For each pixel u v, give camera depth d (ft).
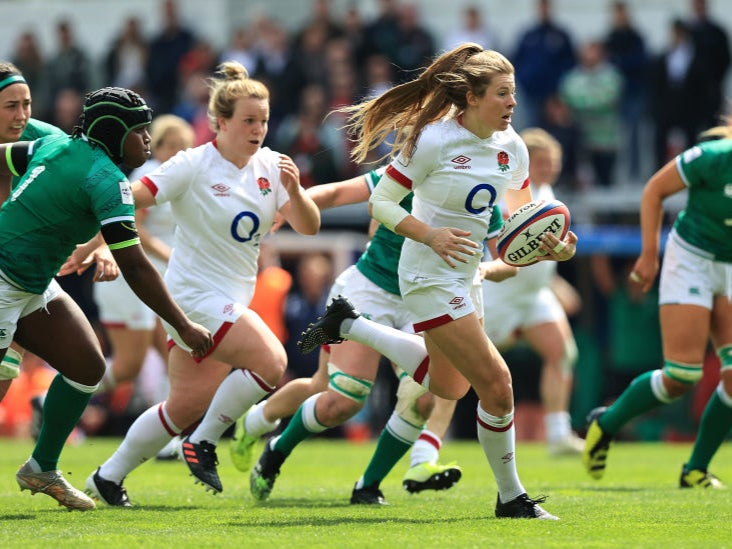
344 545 54.08
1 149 64.34
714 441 88.48
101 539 55.83
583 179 177.88
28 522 62.95
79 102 195.21
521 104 186.09
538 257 65.10
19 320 64.90
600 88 178.40
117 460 73.05
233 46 201.67
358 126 70.13
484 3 215.10
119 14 228.43
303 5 223.10
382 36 184.96
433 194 64.64
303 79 184.65
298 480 94.58
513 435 65.21
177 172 73.20
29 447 135.74
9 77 67.15
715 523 64.08
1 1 236.22
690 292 87.97
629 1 210.59
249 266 75.56
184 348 73.20
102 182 61.46
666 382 89.10
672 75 176.76
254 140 73.51
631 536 58.44
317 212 74.43
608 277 162.61
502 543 54.95
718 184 86.79
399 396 75.15
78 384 66.28
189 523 63.21
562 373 124.47
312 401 76.02
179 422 73.20
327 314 69.72
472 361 63.31
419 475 80.94
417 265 64.34
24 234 62.18
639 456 125.39
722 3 209.26
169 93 196.13
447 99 64.03
